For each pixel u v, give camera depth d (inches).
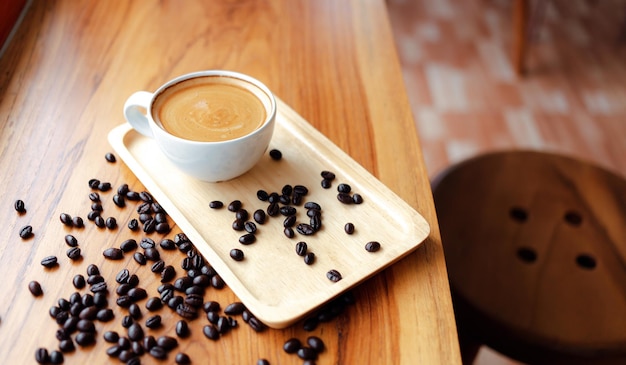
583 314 26.5
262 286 19.8
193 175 22.1
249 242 20.8
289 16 31.0
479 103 58.8
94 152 23.6
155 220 21.4
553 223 30.0
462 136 54.9
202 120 22.0
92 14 30.0
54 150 23.6
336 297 19.7
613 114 59.1
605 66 65.4
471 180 31.9
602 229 29.8
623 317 26.4
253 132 21.3
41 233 20.9
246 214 21.6
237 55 28.4
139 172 22.5
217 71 23.1
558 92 61.1
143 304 19.6
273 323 18.7
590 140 55.8
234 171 22.0
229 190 22.5
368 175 22.9
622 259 28.6
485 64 64.1
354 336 19.1
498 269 28.1
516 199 31.1
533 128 56.5
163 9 30.7
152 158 23.5
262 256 20.6
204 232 21.2
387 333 19.2
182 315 19.2
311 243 21.0
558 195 31.3
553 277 27.8
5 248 20.4
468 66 63.6
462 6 73.4
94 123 24.8
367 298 20.0
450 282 27.7
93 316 19.0
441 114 57.1
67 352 18.3
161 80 26.9
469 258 28.6
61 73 26.8
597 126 57.5
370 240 21.2
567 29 70.7
